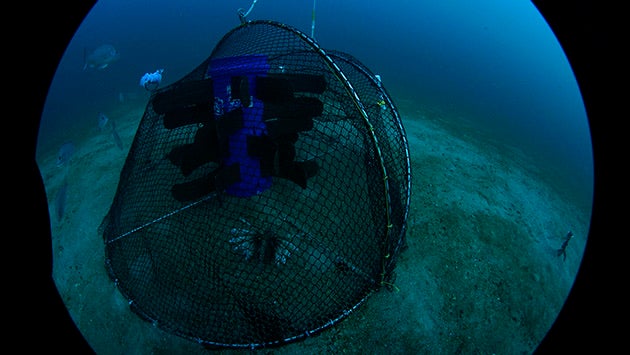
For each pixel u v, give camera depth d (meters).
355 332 3.06
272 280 3.21
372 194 3.53
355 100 2.47
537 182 6.14
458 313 3.34
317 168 3.84
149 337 3.03
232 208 3.89
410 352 3.00
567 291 3.86
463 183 5.30
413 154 5.86
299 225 3.73
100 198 4.66
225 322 2.91
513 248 4.21
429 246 3.98
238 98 3.48
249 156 3.64
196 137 3.49
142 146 4.04
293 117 3.55
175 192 3.34
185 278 3.26
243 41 4.10
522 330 3.32
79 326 3.13
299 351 2.91
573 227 5.11
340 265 3.29
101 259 3.72
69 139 6.78
